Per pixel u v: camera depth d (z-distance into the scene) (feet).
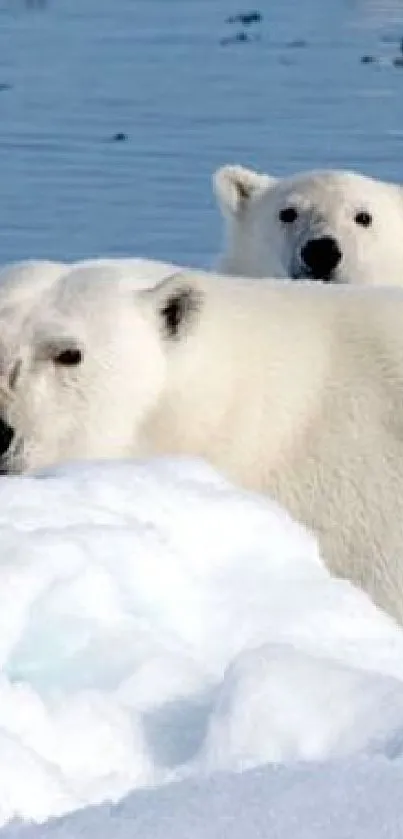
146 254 110.63
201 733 19.58
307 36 261.24
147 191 134.62
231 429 35.86
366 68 225.56
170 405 35.58
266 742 18.93
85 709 19.44
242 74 223.10
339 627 21.66
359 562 35.01
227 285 37.06
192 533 22.35
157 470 23.61
